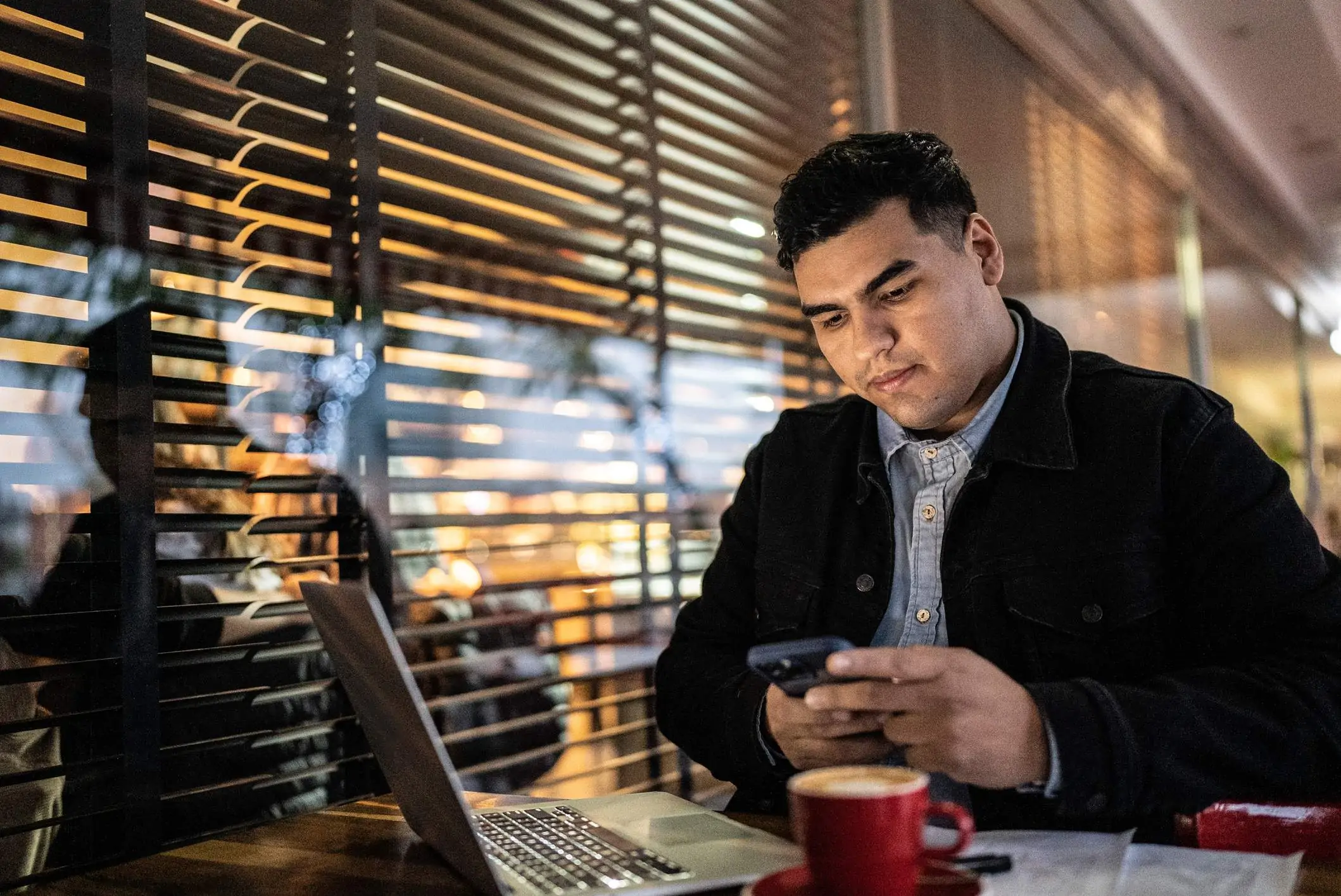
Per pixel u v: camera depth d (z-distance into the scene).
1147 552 1.12
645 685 1.94
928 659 0.83
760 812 1.20
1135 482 1.13
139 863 0.99
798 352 2.39
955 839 0.85
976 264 1.17
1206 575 1.09
